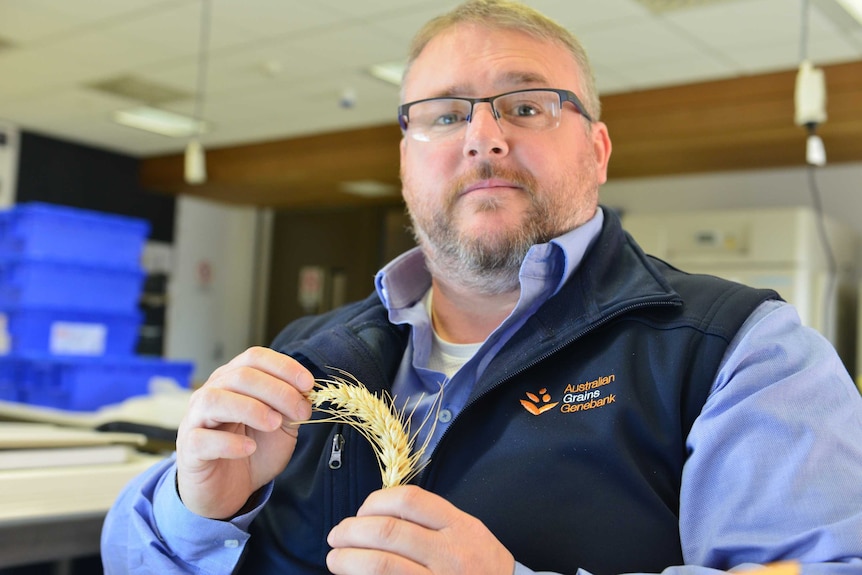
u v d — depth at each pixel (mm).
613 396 914
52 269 2668
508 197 1054
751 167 4902
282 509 1008
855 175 4781
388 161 5371
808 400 834
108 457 1277
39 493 1094
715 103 4156
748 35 3525
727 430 832
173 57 4230
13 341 2682
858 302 4535
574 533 855
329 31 3742
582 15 3381
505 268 1073
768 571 642
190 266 7352
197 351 7395
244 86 4691
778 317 931
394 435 827
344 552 688
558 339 967
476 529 705
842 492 765
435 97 1120
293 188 6496
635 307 962
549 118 1084
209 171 6391
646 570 829
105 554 1024
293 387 826
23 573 1327
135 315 2928
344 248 7258
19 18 3762
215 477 875
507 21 1119
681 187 5441
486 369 991
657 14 3344
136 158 6895
